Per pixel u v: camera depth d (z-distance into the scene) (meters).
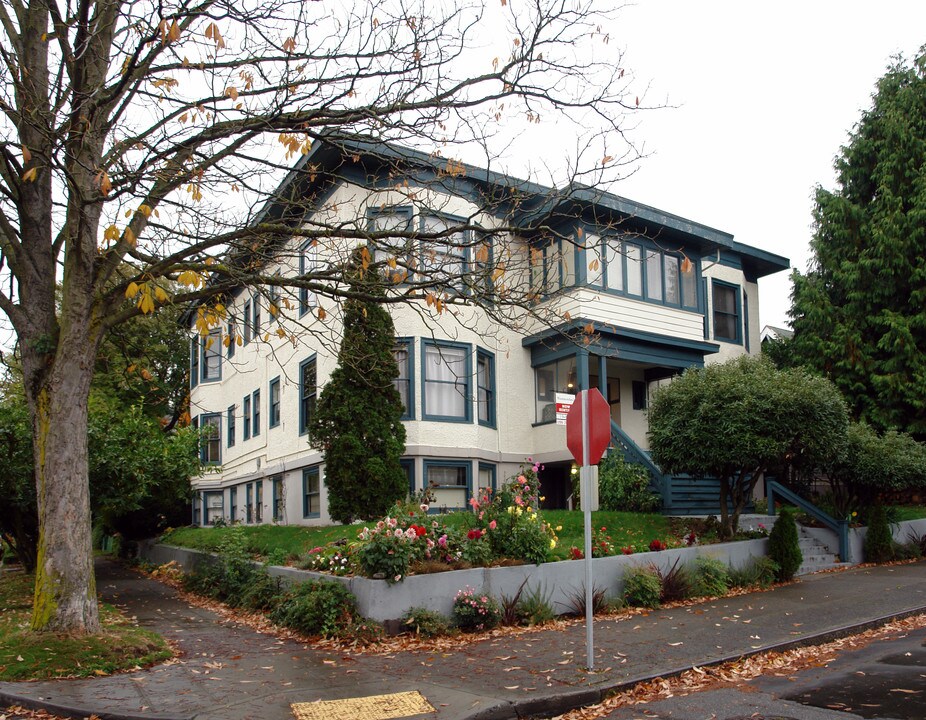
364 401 16.55
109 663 8.41
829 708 6.89
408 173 11.59
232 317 10.56
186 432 21.03
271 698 7.32
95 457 15.34
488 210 10.51
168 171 9.95
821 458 14.88
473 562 11.32
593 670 8.19
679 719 6.76
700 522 17.00
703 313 22.19
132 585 17.75
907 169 24.23
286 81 9.84
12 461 13.98
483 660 8.83
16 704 7.27
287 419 21.88
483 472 19.72
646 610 11.91
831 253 25.25
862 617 10.88
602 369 19.62
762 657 8.98
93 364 9.48
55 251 10.08
